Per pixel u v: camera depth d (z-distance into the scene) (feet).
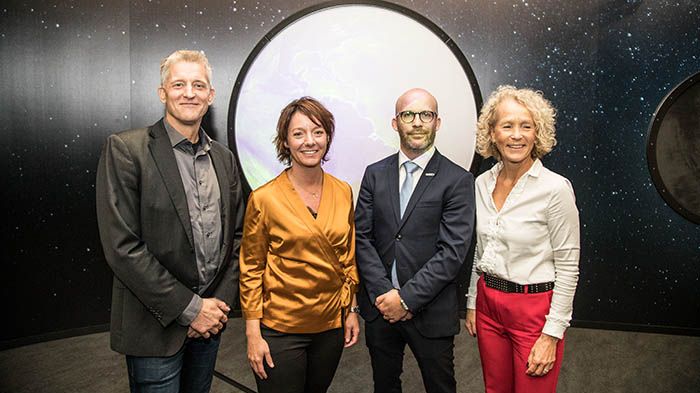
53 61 9.64
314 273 5.17
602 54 9.86
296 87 10.15
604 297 10.38
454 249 5.65
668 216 10.07
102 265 10.33
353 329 5.88
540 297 5.24
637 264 10.23
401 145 6.21
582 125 10.05
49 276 9.96
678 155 9.87
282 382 5.32
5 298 9.62
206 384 5.91
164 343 5.15
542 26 9.90
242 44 10.16
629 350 9.51
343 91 10.13
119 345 5.16
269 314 5.31
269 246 5.32
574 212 5.12
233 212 5.73
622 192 10.11
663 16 9.64
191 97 5.25
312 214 5.35
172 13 10.02
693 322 10.19
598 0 9.74
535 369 5.14
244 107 10.19
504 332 5.53
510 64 10.02
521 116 5.14
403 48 10.02
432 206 5.86
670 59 9.70
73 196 10.03
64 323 10.12
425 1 9.99
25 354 9.35
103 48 9.91
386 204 6.06
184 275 5.20
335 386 8.27
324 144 5.24
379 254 6.15
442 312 5.90
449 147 10.10
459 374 8.64
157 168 5.10
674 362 9.07
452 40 9.94
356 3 9.98
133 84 10.10
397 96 10.09
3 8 9.23
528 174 5.24
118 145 5.01
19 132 9.55
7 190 9.54
